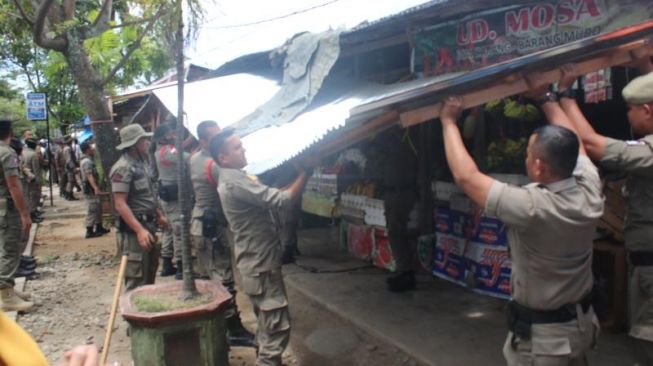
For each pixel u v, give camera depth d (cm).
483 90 258
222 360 403
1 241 597
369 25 457
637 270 281
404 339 466
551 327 232
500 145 542
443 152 638
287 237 741
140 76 1269
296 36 550
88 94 768
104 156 786
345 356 466
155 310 384
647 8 348
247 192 385
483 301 549
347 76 602
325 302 577
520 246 235
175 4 380
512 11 418
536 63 263
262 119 496
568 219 221
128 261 501
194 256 767
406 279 595
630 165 258
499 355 426
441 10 419
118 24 752
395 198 583
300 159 350
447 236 615
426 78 463
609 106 514
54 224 1268
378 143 597
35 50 2127
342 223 787
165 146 684
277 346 405
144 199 511
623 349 416
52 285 723
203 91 659
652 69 288
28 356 105
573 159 224
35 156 1258
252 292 404
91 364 125
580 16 380
